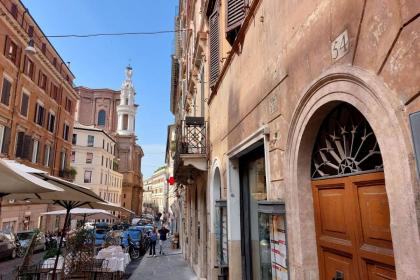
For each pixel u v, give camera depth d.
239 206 6.21
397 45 1.86
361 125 2.60
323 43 2.74
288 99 3.46
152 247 21.88
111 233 19.75
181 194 23.12
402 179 1.79
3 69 23.14
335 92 2.51
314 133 3.09
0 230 20.09
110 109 76.50
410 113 1.74
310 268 2.99
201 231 10.85
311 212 3.12
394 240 1.85
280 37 3.75
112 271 8.93
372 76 2.07
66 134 37.31
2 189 3.51
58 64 33.44
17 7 24.38
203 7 10.73
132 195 77.56
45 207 30.88
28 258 8.32
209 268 8.52
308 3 3.04
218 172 8.06
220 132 7.42
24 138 26.48
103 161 57.91
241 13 5.69
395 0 1.88
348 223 2.60
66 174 35.88
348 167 2.68
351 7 2.34
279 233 3.63
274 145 3.86
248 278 5.80
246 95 5.25
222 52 7.63
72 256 8.32
